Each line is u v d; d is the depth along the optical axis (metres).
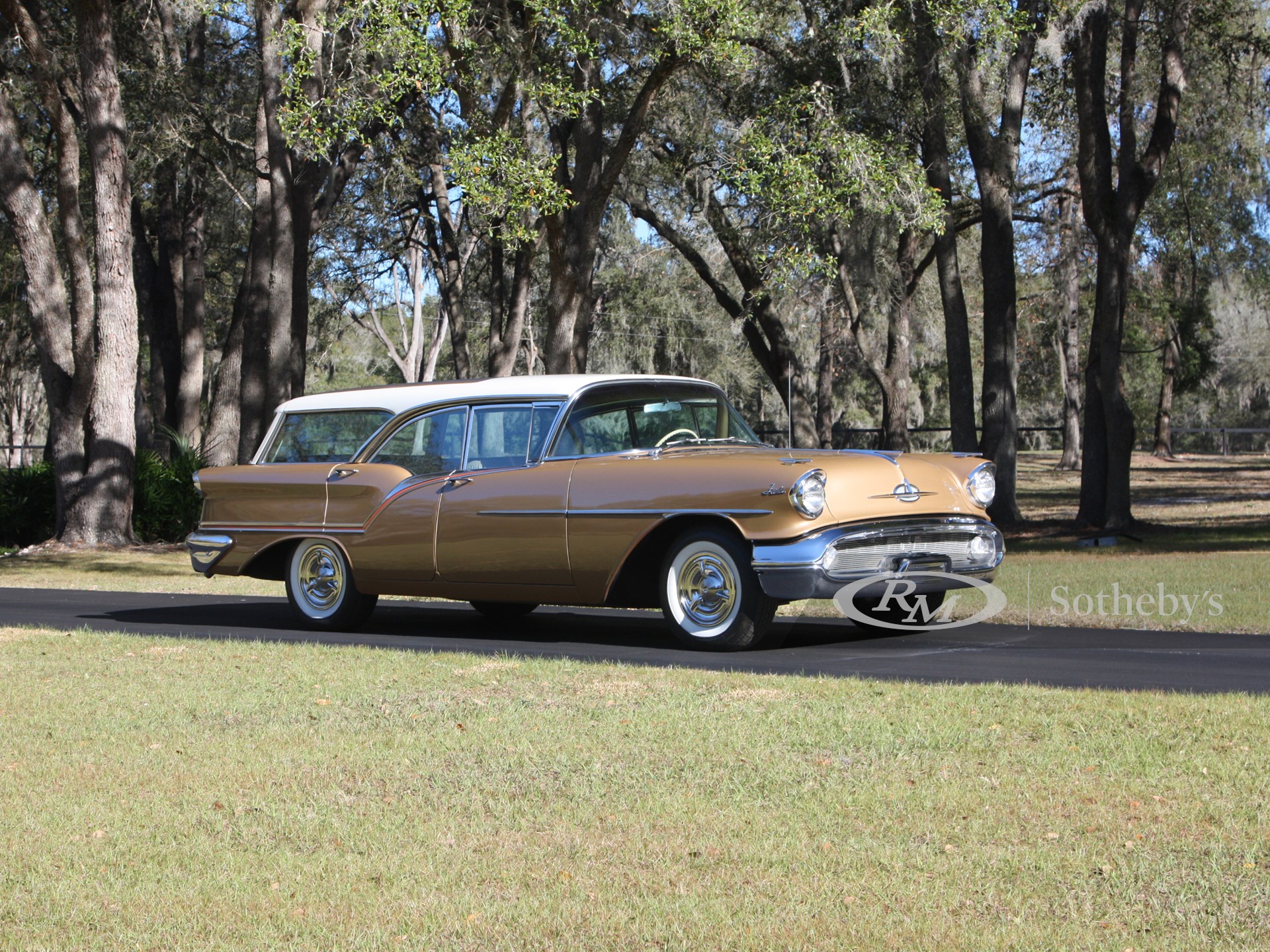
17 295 38.78
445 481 8.95
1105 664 7.25
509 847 3.99
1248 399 62.06
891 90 20.25
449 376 68.12
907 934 3.21
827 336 33.09
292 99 17.88
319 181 24.80
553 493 8.40
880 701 5.92
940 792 4.41
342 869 3.81
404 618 10.45
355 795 4.61
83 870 3.85
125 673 7.30
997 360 21.81
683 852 3.88
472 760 5.07
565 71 19.67
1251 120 21.70
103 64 20.62
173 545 22.27
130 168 23.70
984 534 8.24
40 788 4.77
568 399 8.62
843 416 63.88
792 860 3.78
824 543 7.50
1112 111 22.97
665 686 6.46
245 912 3.48
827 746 5.09
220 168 27.23
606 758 5.02
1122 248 19.70
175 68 24.55
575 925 3.33
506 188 17.33
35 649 8.39
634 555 8.23
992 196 21.50
